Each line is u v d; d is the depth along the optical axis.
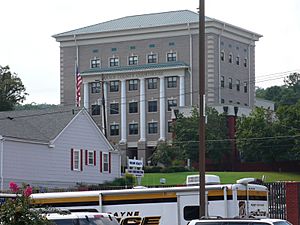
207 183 30.47
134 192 29.62
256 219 21.08
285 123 96.69
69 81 131.75
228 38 126.25
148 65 124.12
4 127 58.53
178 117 104.31
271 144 96.44
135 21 130.12
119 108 125.12
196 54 122.38
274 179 89.75
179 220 29.02
